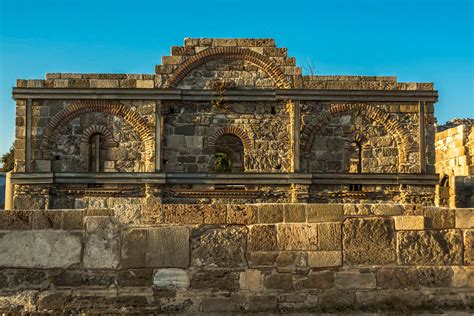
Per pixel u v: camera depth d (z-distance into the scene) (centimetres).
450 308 814
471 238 840
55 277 809
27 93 2494
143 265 812
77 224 816
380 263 828
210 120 2573
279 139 2583
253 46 2608
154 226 820
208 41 2602
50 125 2505
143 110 2536
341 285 821
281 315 793
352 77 2594
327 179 2522
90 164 2559
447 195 2609
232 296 810
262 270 819
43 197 2452
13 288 805
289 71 2598
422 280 830
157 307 800
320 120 2570
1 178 3222
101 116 2544
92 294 800
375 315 796
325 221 831
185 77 2595
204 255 818
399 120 2594
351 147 2594
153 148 2517
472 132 2997
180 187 2505
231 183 2506
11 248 809
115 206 2398
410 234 837
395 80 2597
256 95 2561
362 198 2539
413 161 2588
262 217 829
